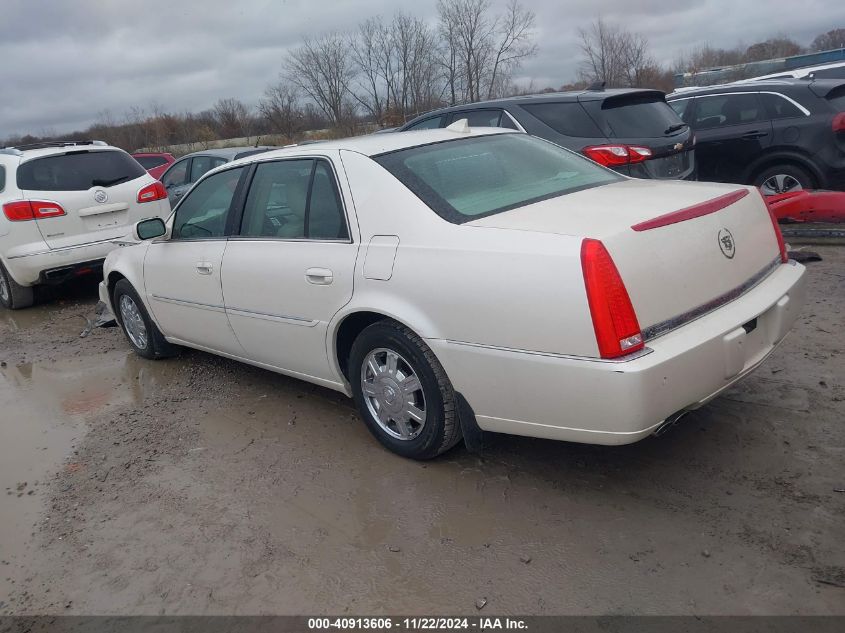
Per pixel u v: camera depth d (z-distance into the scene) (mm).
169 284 5012
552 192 3566
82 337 6883
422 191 3424
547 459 3576
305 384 4957
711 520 2957
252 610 2754
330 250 3676
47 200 7480
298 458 3891
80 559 3205
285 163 4129
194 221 4828
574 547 2895
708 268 3020
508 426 3139
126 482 3854
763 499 3053
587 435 2881
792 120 7840
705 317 2979
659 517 3018
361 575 2873
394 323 3459
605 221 2963
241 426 4391
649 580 2662
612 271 2721
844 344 4531
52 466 4172
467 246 3092
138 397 5105
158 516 3473
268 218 4188
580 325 2744
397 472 3615
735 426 3662
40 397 5363
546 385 2889
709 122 8406
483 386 3111
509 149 4043
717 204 3203
